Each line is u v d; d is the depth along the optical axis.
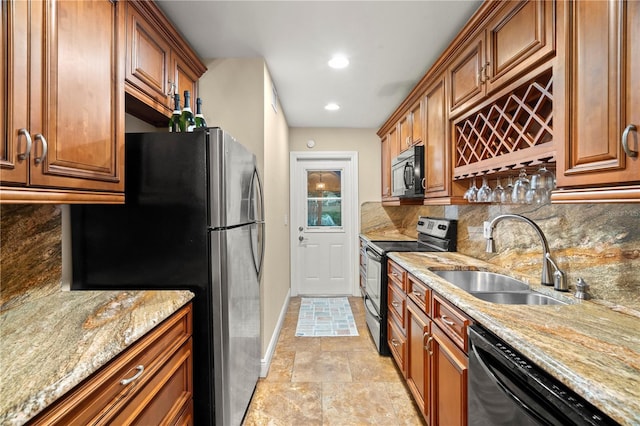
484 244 2.17
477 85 1.74
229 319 1.57
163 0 1.71
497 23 1.54
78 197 1.11
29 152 0.89
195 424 1.55
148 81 1.63
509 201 1.71
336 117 3.90
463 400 1.27
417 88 2.61
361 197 4.46
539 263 1.65
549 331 0.98
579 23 0.97
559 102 1.05
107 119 1.26
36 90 0.92
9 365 0.80
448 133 2.13
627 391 0.66
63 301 1.32
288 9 1.78
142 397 1.07
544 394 0.79
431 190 2.43
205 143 1.53
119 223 1.54
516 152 1.45
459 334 1.32
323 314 3.74
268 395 2.12
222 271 1.54
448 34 2.04
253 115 2.39
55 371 0.77
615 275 1.21
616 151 0.85
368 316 3.21
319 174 4.52
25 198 0.90
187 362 1.45
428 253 2.54
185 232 1.53
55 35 0.99
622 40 0.82
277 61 2.42
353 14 1.83
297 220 4.49
